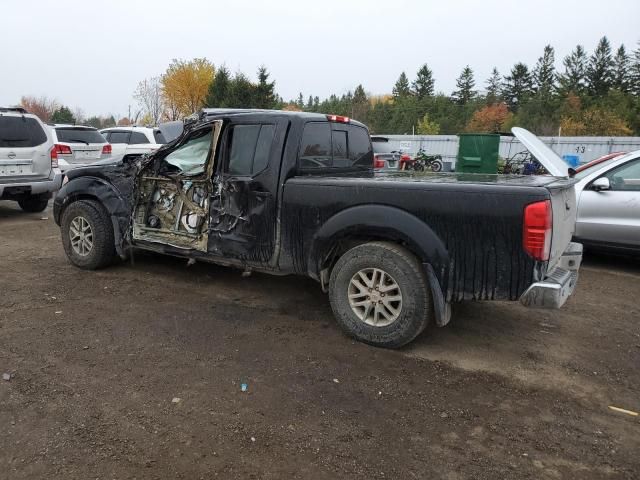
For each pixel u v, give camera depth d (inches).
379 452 108.0
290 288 214.5
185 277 225.6
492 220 137.3
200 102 1496.1
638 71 2295.8
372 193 153.0
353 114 2412.6
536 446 112.0
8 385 129.9
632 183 259.8
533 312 196.9
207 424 115.8
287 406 124.3
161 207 204.5
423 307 149.3
